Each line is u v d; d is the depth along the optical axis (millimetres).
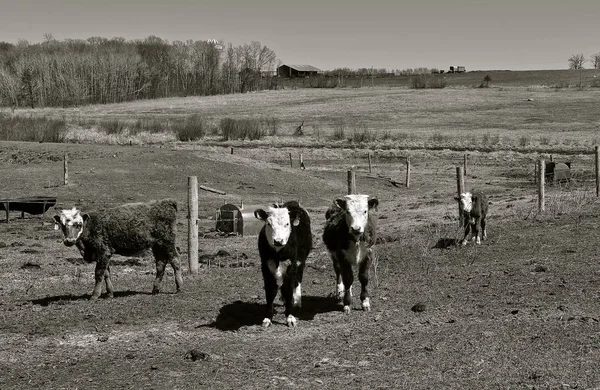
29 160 40812
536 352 8789
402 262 15453
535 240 16750
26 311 11812
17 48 179000
